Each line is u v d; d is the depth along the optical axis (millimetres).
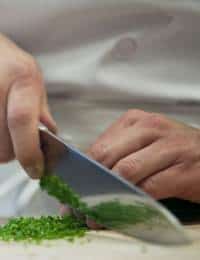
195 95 1465
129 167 1146
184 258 1019
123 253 1043
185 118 1503
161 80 1473
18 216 1420
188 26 1417
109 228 1131
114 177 1071
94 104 1502
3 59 1183
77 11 1396
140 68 1466
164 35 1432
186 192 1182
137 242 1082
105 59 1451
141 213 1026
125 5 1388
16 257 1040
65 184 1156
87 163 1109
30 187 1571
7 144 1176
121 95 1479
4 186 1586
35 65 1197
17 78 1156
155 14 1405
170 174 1165
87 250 1062
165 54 1458
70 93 1489
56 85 1477
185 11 1390
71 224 1186
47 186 1187
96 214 1128
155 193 1164
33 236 1128
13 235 1130
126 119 1229
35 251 1060
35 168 1148
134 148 1172
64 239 1107
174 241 962
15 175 1579
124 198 1058
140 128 1197
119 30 1433
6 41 1255
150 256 1028
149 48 1450
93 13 1403
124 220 1072
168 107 1499
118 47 1443
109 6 1389
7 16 1426
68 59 1463
